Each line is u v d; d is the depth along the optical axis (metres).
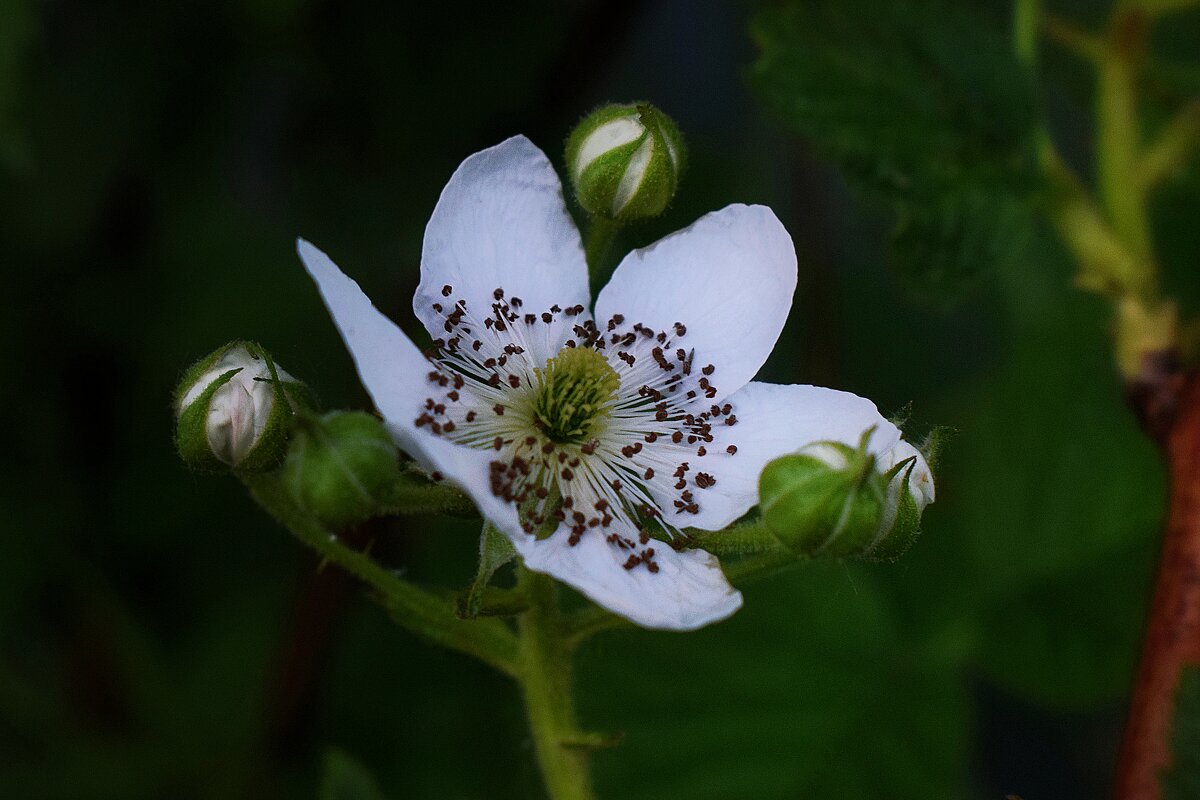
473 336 0.24
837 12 0.26
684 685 0.25
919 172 0.26
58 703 0.27
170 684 0.27
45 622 0.27
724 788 0.25
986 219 0.26
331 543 0.23
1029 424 0.26
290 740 0.26
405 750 0.27
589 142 0.24
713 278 0.24
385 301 0.27
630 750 0.25
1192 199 0.27
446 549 0.27
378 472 0.22
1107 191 0.26
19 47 0.26
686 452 0.24
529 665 0.23
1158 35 0.28
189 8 0.27
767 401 0.24
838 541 0.22
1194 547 0.23
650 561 0.23
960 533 0.26
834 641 0.25
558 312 0.24
